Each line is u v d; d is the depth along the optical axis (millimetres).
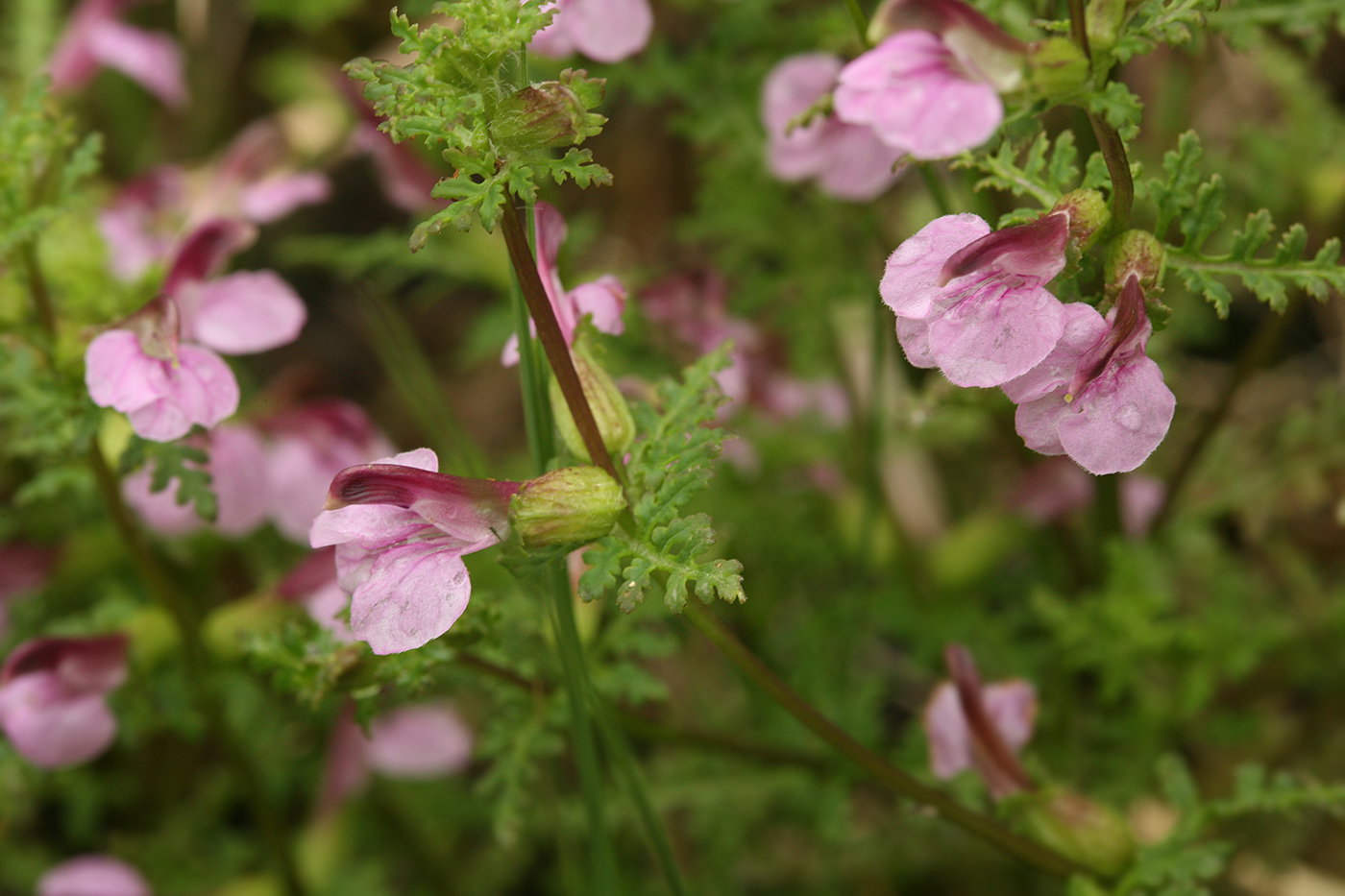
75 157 377
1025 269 326
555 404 342
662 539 331
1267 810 373
